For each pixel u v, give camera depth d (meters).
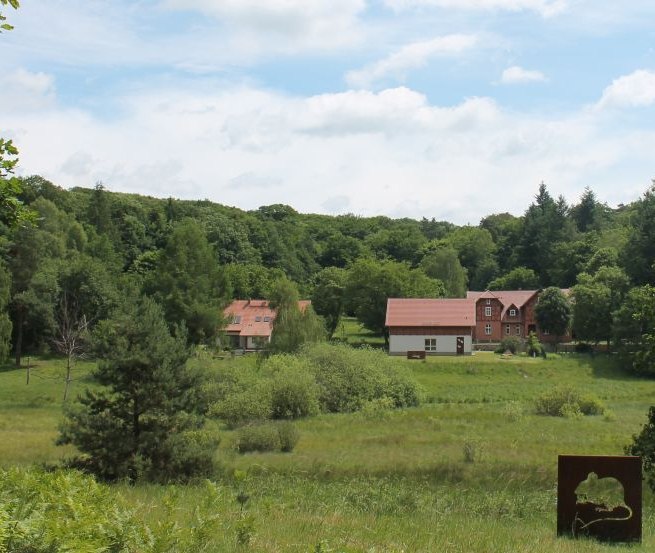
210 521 7.57
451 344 86.06
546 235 133.75
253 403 45.84
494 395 60.12
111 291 80.56
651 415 22.25
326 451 33.28
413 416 47.09
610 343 85.44
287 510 15.11
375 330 101.25
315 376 54.28
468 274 147.75
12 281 79.56
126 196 165.00
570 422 44.31
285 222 179.38
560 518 12.60
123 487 20.16
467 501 19.83
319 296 104.00
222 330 81.31
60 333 69.88
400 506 18.44
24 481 8.72
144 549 6.55
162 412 24.78
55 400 55.16
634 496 12.38
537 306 95.50
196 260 81.31
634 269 85.19
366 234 186.75
